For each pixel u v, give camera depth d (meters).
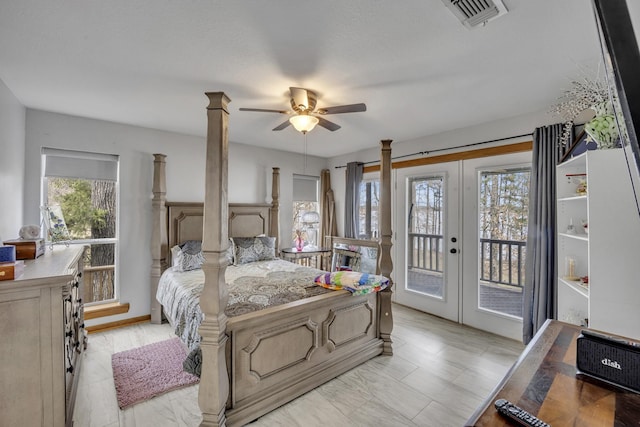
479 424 0.78
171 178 3.72
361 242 3.80
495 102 2.63
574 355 1.12
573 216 2.42
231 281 2.80
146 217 3.53
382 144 2.82
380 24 1.55
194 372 1.82
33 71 2.08
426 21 1.53
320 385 2.25
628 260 1.57
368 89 2.36
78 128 3.10
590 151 1.66
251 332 1.91
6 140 2.27
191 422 1.87
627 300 1.57
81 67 2.03
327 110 2.28
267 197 4.66
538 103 2.65
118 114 3.03
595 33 1.62
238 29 1.61
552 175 2.65
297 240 4.70
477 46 1.76
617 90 0.64
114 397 2.10
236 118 3.15
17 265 1.40
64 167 3.06
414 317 3.71
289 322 2.09
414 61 1.93
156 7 1.42
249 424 1.85
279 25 1.57
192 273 3.15
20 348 1.35
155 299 3.46
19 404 1.35
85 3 1.39
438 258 3.76
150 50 1.82
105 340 3.00
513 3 1.38
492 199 3.25
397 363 2.59
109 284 3.39
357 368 2.50
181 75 2.14
